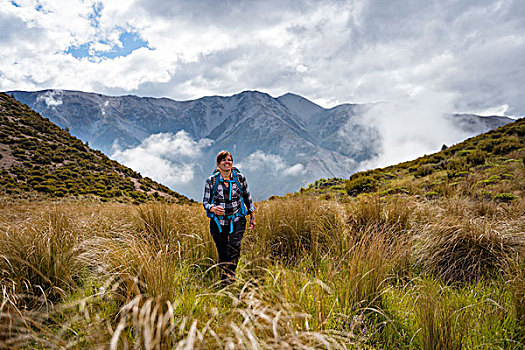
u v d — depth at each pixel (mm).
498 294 2379
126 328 1874
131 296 2020
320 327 1742
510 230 3402
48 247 2611
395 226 4000
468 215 4449
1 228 3168
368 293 2340
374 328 2064
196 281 2799
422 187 10617
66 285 2477
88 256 2848
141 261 2236
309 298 2160
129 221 4566
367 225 4016
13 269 2473
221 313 1872
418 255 3348
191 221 4387
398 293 2572
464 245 3117
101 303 2174
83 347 1655
